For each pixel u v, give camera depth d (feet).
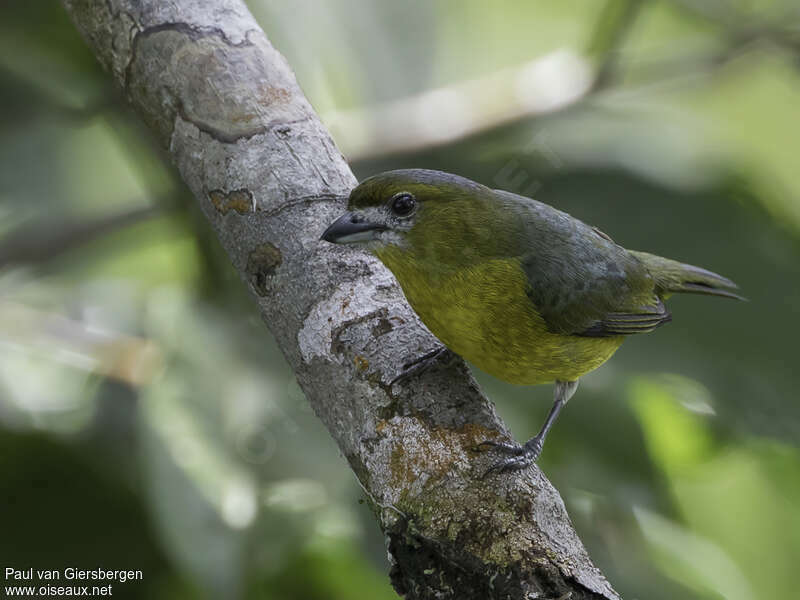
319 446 29.50
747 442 34.65
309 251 22.62
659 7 49.52
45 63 36.76
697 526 43.73
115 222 36.78
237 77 23.62
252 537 27.81
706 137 42.55
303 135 23.63
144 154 36.11
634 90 45.88
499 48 50.62
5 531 32.78
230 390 29.48
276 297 22.62
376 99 40.50
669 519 33.81
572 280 28.32
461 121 39.93
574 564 19.36
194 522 27.68
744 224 36.47
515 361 28.25
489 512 19.79
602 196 36.96
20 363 34.24
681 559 33.47
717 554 35.76
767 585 43.27
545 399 32.12
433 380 21.66
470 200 27.30
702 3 42.70
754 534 43.47
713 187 37.68
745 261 35.47
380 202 26.43
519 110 39.93
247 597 29.48
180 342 30.27
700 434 37.50
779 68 50.44
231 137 23.25
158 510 27.61
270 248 22.76
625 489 31.68
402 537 19.93
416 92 40.96
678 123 46.85
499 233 27.58
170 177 35.32
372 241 26.25
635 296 30.81
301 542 28.96
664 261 34.14
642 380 34.99
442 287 27.09
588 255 29.37
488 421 21.39
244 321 31.40
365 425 21.27
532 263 27.71
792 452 37.22
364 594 33.50
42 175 38.63
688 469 37.93
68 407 33.76
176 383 29.43
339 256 22.76
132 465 32.71
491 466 20.40
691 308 34.65
